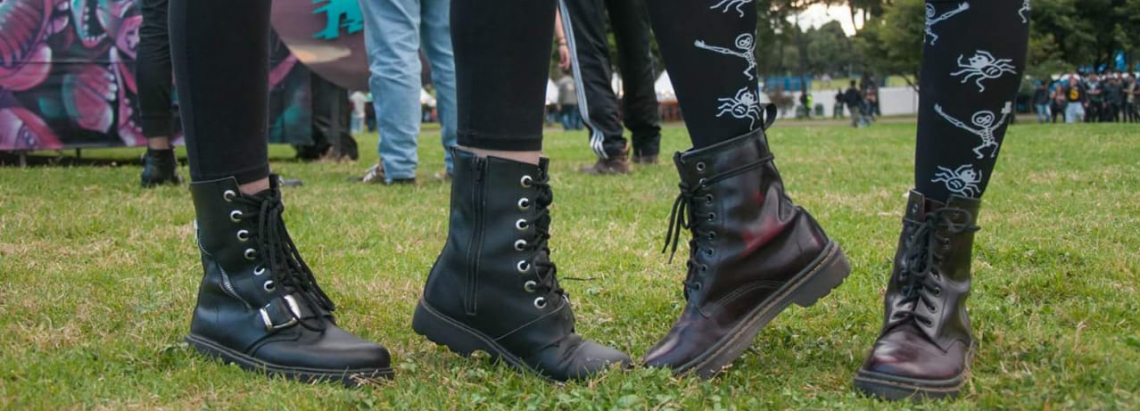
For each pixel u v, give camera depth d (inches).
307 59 224.5
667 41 64.6
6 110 235.9
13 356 69.4
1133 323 78.7
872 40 1034.7
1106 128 376.2
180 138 247.6
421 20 190.2
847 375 66.5
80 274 100.7
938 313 64.3
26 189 165.6
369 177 193.5
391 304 90.0
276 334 67.3
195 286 95.7
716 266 66.3
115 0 240.2
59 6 236.7
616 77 1246.9
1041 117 1023.0
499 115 64.4
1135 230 118.6
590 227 134.0
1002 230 121.8
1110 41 1036.5
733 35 63.9
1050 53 991.0
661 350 66.4
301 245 121.0
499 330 66.7
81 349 71.7
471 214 66.3
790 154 261.0
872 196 161.2
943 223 65.1
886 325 66.0
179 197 159.2
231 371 66.8
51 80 238.2
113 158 284.2
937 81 64.4
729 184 66.0
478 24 62.5
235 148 67.7
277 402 60.4
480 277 66.2
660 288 97.0
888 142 326.6
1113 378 62.3
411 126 186.4
